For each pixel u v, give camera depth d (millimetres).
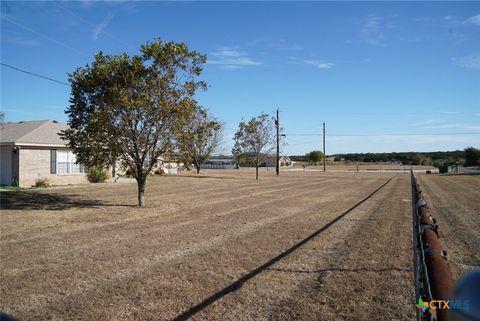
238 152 44156
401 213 15352
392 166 101062
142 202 17781
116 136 16562
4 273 7520
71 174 29906
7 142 25672
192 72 16984
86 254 8945
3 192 22719
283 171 68188
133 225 12781
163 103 15922
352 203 19047
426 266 2668
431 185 32406
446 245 9742
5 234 11297
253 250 9281
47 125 29891
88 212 15688
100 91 16688
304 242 10109
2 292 6480
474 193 24672
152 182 34531
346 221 13414
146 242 10195
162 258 8578
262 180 39219
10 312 5656
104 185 29266
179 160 17625
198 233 11391
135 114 16375
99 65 16484
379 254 8781
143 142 16812
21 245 9891
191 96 17281
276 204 18641
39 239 10609
